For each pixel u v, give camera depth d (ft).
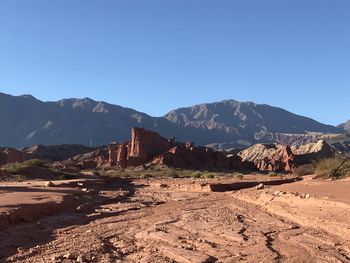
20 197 88.48
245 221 71.36
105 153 429.38
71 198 95.30
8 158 304.91
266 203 91.91
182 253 47.14
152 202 106.73
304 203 78.84
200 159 356.59
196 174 260.83
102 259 44.47
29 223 66.69
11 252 48.39
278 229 62.75
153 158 346.33
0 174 177.17
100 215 79.56
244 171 358.84
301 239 55.16
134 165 335.67
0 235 56.08
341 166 135.13
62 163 343.46
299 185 107.45
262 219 73.00
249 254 47.50
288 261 44.80
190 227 64.54
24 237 56.70
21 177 179.42
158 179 229.45
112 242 54.60
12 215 65.82
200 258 45.09
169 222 70.03
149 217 77.25
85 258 44.52
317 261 44.80
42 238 57.16
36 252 47.91
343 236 56.49
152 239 55.72
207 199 113.29
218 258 45.88
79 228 65.05
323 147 440.04
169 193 139.85
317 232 59.93
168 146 369.91
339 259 45.47
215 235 58.13
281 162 386.32
